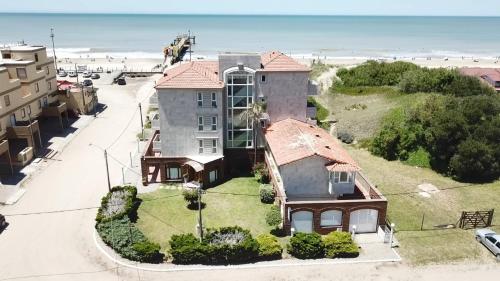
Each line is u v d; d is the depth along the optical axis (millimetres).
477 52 192625
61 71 113875
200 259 36594
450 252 38656
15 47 69312
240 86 51156
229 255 36500
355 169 42250
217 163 50906
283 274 35344
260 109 50688
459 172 54562
